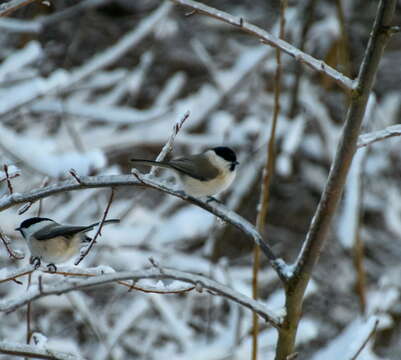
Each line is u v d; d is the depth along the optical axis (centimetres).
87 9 1409
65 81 1134
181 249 1237
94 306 1191
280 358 429
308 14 1383
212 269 1089
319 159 1382
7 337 1035
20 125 1222
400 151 1388
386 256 1351
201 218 1155
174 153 1324
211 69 1327
